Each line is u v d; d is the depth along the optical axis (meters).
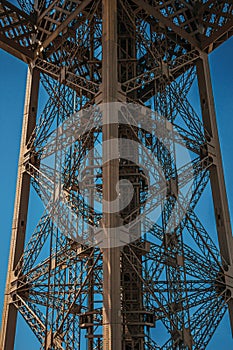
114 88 29.34
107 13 31.25
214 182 32.72
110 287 24.38
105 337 23.61
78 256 28.92
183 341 27.09
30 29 37.84
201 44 36.22
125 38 34.66
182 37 35.47
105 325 23.83
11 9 36.66
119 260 25.25
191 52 35.94
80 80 33.69
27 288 31.39
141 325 26.80
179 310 28.19
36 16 37.81
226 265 30.75
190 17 36.75
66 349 28.58
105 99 28.92
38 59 37.09
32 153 34.31
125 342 26.73
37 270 31.59
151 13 34.12
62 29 35.56
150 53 34.09
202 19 36.53
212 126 34.25
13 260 32.44
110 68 29.73
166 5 35.34
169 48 36.97
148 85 35.84
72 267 32.31
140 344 26.67
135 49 34.78
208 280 30.61
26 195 34.06
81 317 27.98
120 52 33.41
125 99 29.94
